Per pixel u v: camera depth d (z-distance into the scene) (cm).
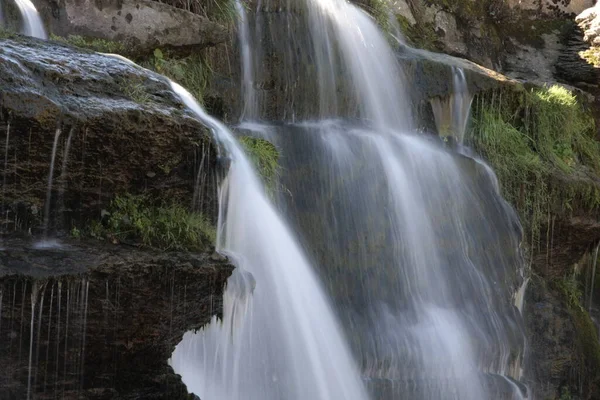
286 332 1006
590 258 1608
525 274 1391
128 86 857
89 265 761
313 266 1119
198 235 868
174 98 892
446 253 1288
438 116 1487
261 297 989
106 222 830
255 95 1312
